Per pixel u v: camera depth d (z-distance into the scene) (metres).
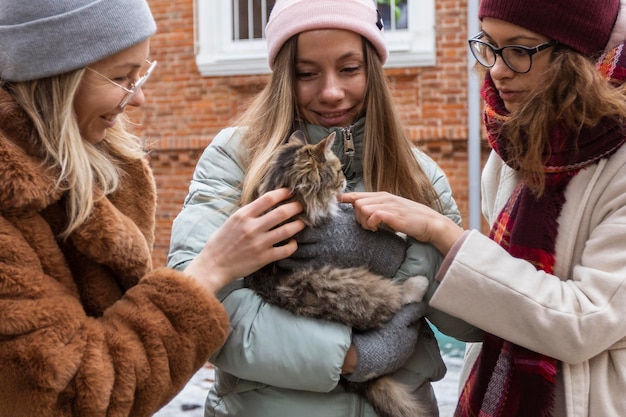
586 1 1.93
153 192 2.20
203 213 2.16
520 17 1.97
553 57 2.00
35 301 1.62
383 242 2.14
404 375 2.18
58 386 1.58
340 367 1.94
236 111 8.21
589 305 1.86
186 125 8.38
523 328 1.92
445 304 1.99
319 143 2.16
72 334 1.63
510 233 2.14
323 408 2.03
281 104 2.24
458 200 7.62
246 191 2.15
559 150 2.00
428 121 7.68
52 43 1.71
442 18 7.59
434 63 7.62
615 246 1.89
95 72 1.79
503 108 2.21
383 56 2.33
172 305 1.76
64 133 1.74
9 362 1.58
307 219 2.10
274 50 2.27
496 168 2.50
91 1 1.74
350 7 2.17
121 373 1.66
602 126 1.94
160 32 8.36
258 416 2.03
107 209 1.85
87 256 1.86
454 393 4.96
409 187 2.29
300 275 2.05
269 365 1.94
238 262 1.90
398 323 2.06
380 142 2.29
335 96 2.20
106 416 1.65
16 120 1.75
